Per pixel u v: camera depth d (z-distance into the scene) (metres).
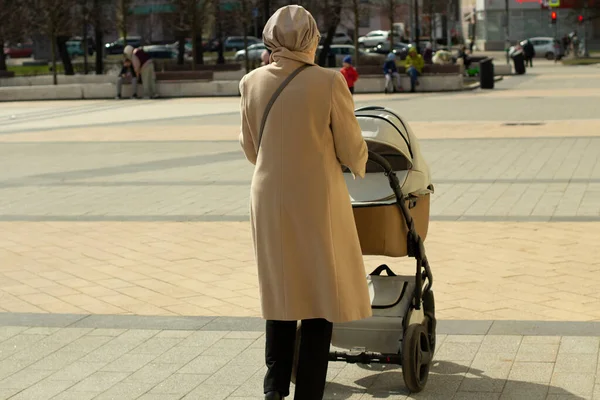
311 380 5.89
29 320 8.75
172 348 7.80
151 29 82.75
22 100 46.09
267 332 6.03
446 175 17.09
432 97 39.12
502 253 10.81
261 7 55.53
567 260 10.38
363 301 5.88
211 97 45.25
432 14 77.12
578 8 86.44
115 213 14.34
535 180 16.14
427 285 7.00
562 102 33.50
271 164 5.72
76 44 88.50
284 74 5.75
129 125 29.98
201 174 18.36
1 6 56.22
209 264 10.83
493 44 92.00
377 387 6.77
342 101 5.69
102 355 7.68
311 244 5.69
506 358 7.25
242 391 6.76
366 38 88.50
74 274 10.57
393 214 6.41
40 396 6.79
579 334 7.76
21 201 15.79
